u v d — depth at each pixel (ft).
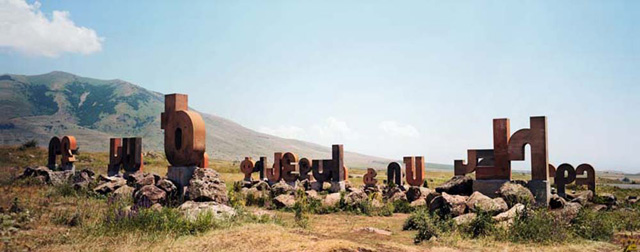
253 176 202.90
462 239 52.39
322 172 135.54
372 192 113.60
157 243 43.01
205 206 58.95
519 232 52.75
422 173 135.03
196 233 47.75
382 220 74.95
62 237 44.09
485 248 47.52
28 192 76.38
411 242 51.96
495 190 82.43
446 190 86.43
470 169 98.68
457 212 64.18
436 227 54.49
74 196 77.41
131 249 40.75
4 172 100.73
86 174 99.25
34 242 42.11
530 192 72.69
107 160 210.38
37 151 201.67
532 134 79.77
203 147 75.97
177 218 51.13
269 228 49.75
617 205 88.38
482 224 54.95
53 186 87.71
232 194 80.07
